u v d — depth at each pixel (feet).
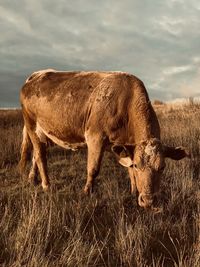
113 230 17.88
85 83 23.73
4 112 71.05
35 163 27.53
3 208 19.97
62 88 24.70
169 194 22.41
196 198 21.30
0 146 35.55
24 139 28.68
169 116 54.85
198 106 59.72
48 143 26.99
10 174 28.96
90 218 18.58
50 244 15.80
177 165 27.07
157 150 18.60
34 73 28.58
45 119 25.61
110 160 31.48
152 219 18.81
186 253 15.69
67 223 18.35
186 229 17.89
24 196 22.40
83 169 29.48
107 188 23.31
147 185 18.16
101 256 14.79
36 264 13.55
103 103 22.16
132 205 21.24
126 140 22.15
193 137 34.94
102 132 22.21
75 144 24.93
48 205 19.38
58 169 29.73
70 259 14.24
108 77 22.98
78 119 23.47
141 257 14.71
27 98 26.99
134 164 19.03
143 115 21.07
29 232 15.67
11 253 14.66
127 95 21.89
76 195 22.66
